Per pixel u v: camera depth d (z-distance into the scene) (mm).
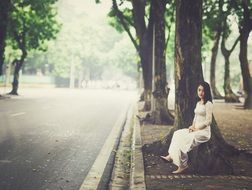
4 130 12984
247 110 25172
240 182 6820
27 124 14961
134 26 22484
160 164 8297
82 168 7988
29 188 6379
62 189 6395
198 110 7645
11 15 33750
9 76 62406
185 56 9023
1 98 31625
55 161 8516
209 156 7551
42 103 28125
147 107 22281
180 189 6293
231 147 9195
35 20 35312
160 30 16109
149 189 6277
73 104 28625
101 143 11305
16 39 36656
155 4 16016
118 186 6781
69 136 12359
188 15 8984
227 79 35219
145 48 21219
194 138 7480
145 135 12797
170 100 37594
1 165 7906
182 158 7469
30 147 10047
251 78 25938
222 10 30484
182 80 9086
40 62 73375
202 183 6707
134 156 8805
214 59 39031
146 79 22000
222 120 18297
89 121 17328
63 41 75875
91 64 88625
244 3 24469
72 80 76750
